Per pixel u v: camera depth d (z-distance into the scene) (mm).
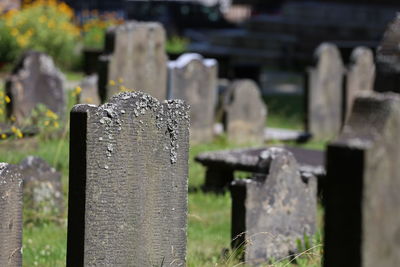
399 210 5918
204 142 22203
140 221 9047
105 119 8633
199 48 48125
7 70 32844
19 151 16781
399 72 11719
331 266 5918
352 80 24281
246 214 11516
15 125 16703
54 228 13078
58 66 35531
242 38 49219
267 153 11906
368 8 48875
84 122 8516
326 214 5941
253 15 59719
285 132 24484
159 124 9102
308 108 24672
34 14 34844
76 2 56438
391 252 5914
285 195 11898
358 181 5766
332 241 5914
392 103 5840
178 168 9312
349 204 5816
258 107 23188
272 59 47844
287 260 11656
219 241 12609
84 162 8539
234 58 47688
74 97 18969
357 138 5840
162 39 20766
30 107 19891
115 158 8742
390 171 5852
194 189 16547
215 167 16516
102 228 8734
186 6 58312
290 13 49781
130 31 19906
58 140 18125
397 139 5859
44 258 11414
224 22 59219
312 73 24672
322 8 49219
